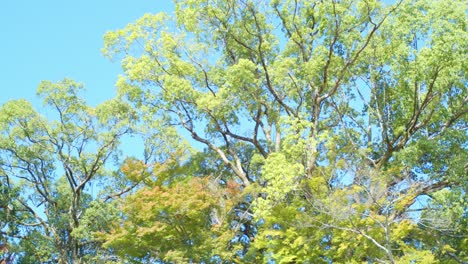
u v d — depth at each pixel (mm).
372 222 19531
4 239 31016
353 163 21109
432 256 19203
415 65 22422
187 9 25609
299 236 20375
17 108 29797
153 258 21922
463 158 22688
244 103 25578
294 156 21422
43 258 30828
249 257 22000
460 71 22469
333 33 25000
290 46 26359
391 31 23641
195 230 21484
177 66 25922
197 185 22000
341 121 25516
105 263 27266
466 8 22047
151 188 22359
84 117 30750
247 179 26062
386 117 26438
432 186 23094
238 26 26031
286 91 25891
